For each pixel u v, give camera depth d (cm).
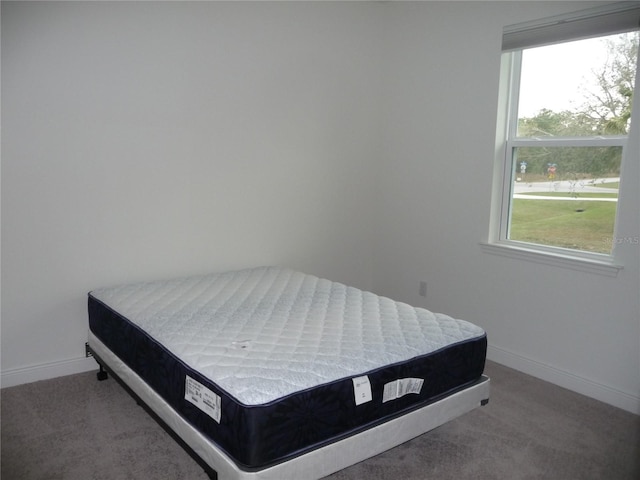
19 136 258
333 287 293
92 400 258
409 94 365
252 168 340
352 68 373
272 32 333
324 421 170
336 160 378
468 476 204
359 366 183
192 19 302
